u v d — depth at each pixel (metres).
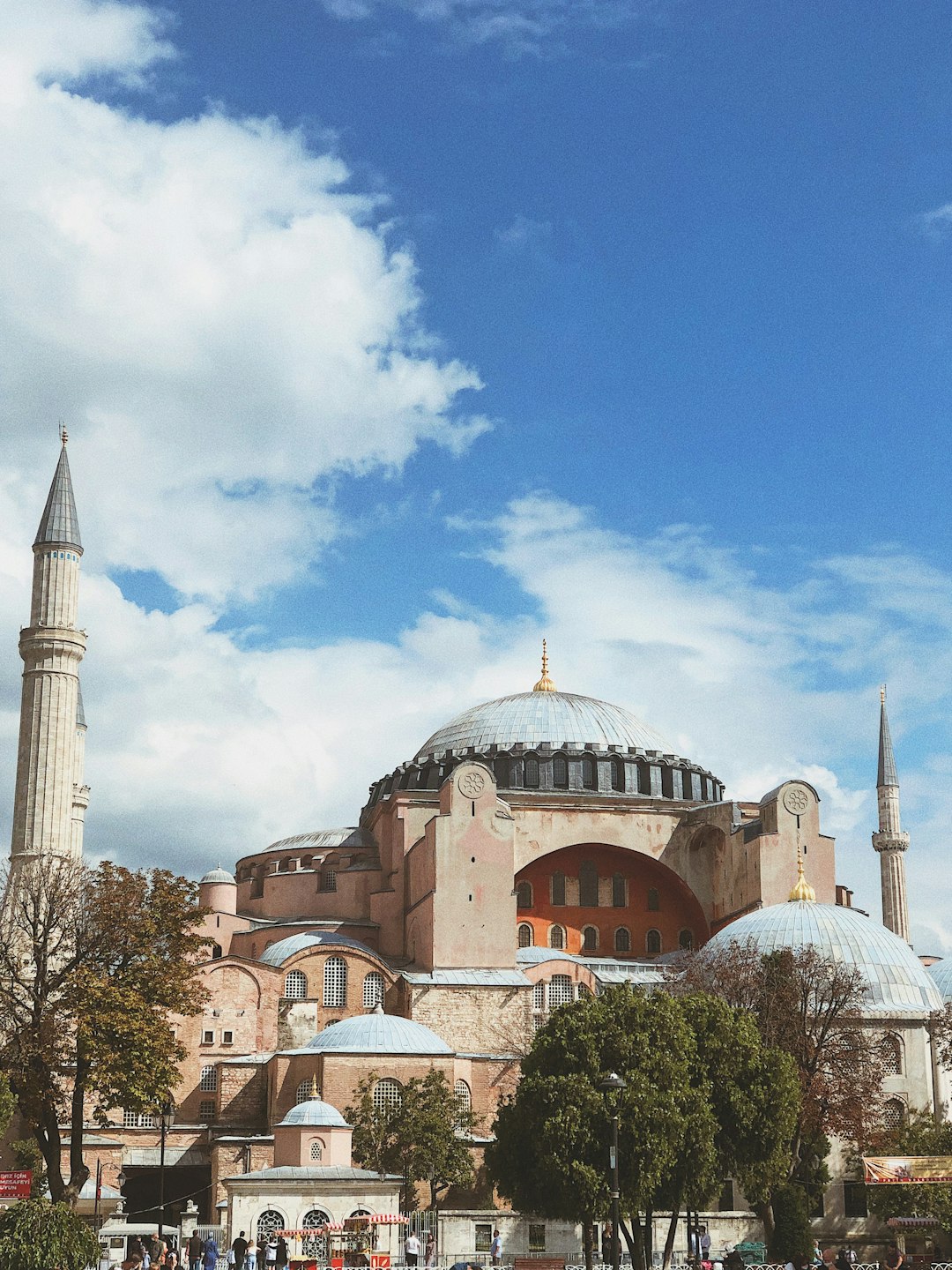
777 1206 68.62
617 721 114.38
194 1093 90.75
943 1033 84.50
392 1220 68.88
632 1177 59.31
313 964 94.50
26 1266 44.97
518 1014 92.88
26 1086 61.91
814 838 98.88
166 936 66.31
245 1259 57.91
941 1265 60.44
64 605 93.88
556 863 105.88
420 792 105.31
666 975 89.94
